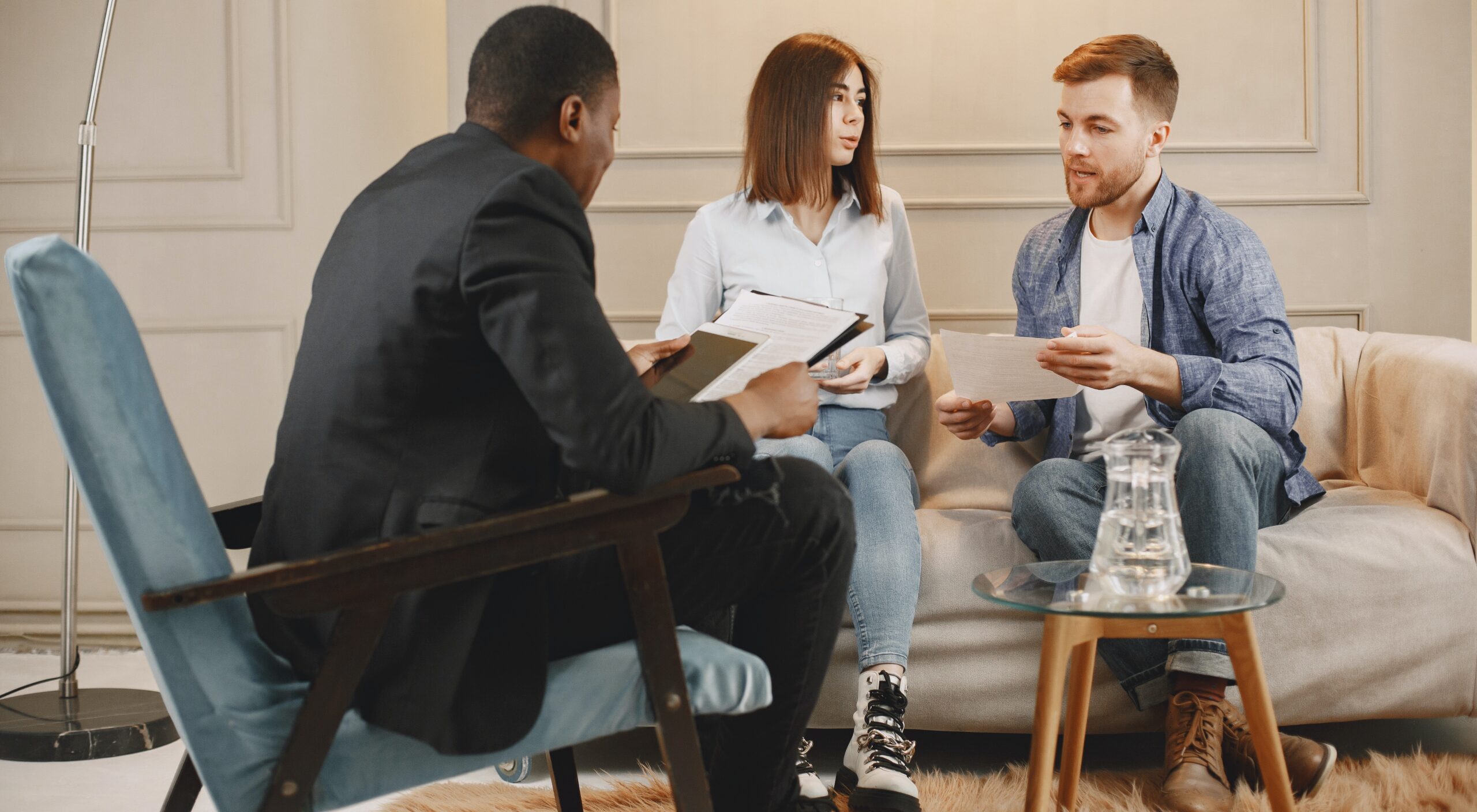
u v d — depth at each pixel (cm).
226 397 276
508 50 115
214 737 97
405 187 109
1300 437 196
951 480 213
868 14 259
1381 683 170
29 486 276
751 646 122
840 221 206
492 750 100
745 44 261
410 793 170
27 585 277
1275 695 170
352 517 102
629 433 98
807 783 155
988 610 174
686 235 211
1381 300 254
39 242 93
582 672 108
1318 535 172
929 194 261
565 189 106
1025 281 207
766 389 118
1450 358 183
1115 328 194
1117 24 256
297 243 274
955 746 192
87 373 93
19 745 189
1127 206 194
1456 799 155
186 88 272
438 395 103
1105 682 171
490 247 99
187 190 274
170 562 95
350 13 273
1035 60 257
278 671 103
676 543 115
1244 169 256
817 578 119
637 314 266
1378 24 250
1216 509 161
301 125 273
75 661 214
